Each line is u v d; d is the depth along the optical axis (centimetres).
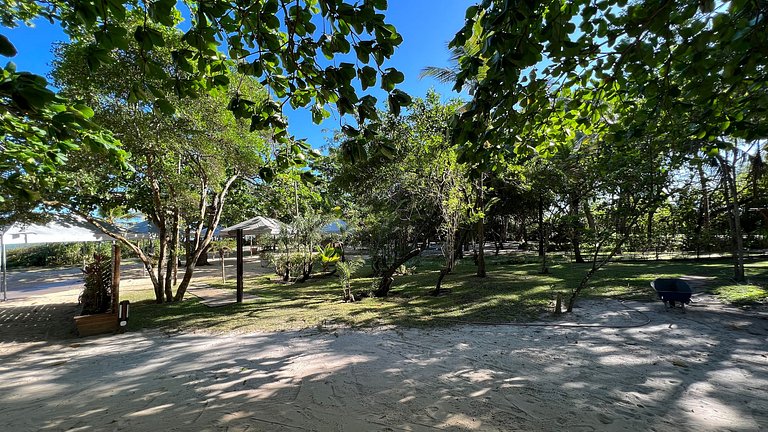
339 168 1537
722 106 340
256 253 3142
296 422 319
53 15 387
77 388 405
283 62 231
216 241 2106
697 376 398
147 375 443
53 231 935
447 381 403
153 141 720
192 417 331
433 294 975
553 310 730
